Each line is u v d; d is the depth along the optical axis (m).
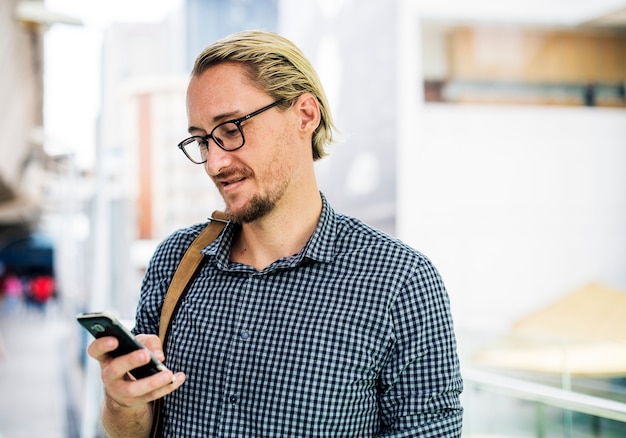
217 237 1.13
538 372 2.22
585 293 5.66
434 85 5.62
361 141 5.85
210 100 0.99
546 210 5.80
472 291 5.68
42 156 10.30
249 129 0.98
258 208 1.00
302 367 0.98
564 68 5.78
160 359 0.97
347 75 5.98
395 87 5.56
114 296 5.11
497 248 5.72
